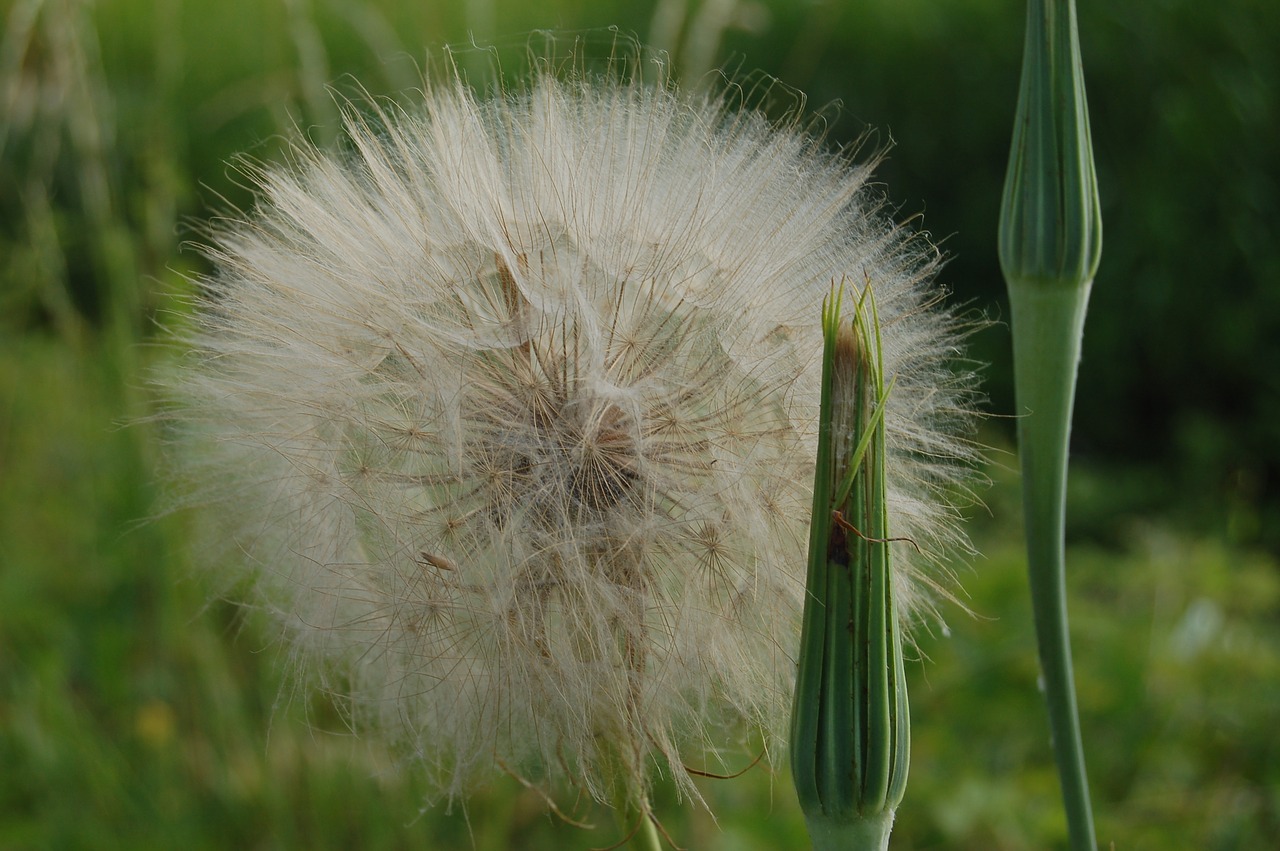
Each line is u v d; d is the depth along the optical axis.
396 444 0.34
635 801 0.34
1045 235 0.33
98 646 0.58
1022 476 0.33
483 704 0.34
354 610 0.34
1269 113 1.01
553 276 0.34
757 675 0.34
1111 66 1.05
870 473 0.31
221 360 0.36
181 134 0.60
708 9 0.52
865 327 0.31
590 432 0.34
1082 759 0.34
